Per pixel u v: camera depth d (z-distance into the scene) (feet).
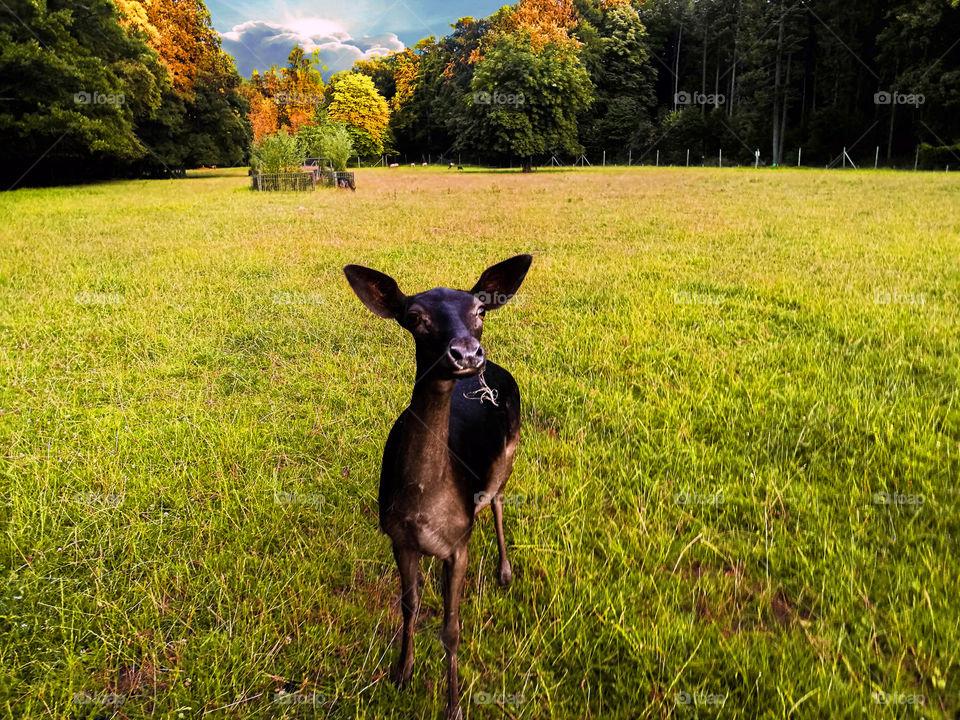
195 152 148.15
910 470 12.86
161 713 8.14
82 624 9.45
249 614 9.64
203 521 11.83
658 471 13.51
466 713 8.13
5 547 11.03
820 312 23.11
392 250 36.47
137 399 17.52
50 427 15.58
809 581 10.18
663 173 129.90
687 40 222.89
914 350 19.27
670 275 29.48
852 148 157.38
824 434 14.47
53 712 8.02
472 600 9.99
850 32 154.92
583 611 9.67
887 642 8.93
